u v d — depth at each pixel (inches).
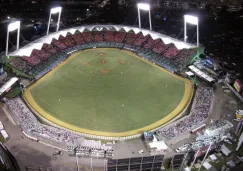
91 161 1932.8
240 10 5639.8
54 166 1977.1
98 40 4252.0
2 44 4126.5
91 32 4345.5
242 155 2159.2
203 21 5177.2
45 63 3572.8
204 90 2960.1
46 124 2524.6
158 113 2701.8
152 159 1902.1
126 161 1882.4
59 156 2073.1
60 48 3941.9
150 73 3454.7
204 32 4717.0
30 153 2092.8
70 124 2524.6
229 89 3073.3
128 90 3083.2
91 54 3937.0
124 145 2268.7
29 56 3543.3
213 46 4207.7
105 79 3302.2
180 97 2965.1
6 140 2222.0
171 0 6318.9
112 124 2536.9
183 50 3740.2
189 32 4712.1
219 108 2728.8
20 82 3186.5
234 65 3651.6
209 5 5964.6
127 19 5270.7
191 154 2090.3
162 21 5211.6
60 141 2218.3
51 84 3169.3
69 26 4766.2
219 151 2191.2
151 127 2503.7
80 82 3225.9
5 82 3105.3
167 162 2065.7
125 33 4323.3
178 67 3521.2
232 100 2878.9
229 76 3262.8
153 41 4074.8
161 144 2198.6
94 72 3457.2
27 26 4751.5
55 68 3531.0
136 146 2260.1
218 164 2078.0
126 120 2596.0
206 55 3806.6
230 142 2269.9
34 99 2886.3
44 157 2059.5
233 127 2437.3
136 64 3683.6
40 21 4958.2
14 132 2321.6
